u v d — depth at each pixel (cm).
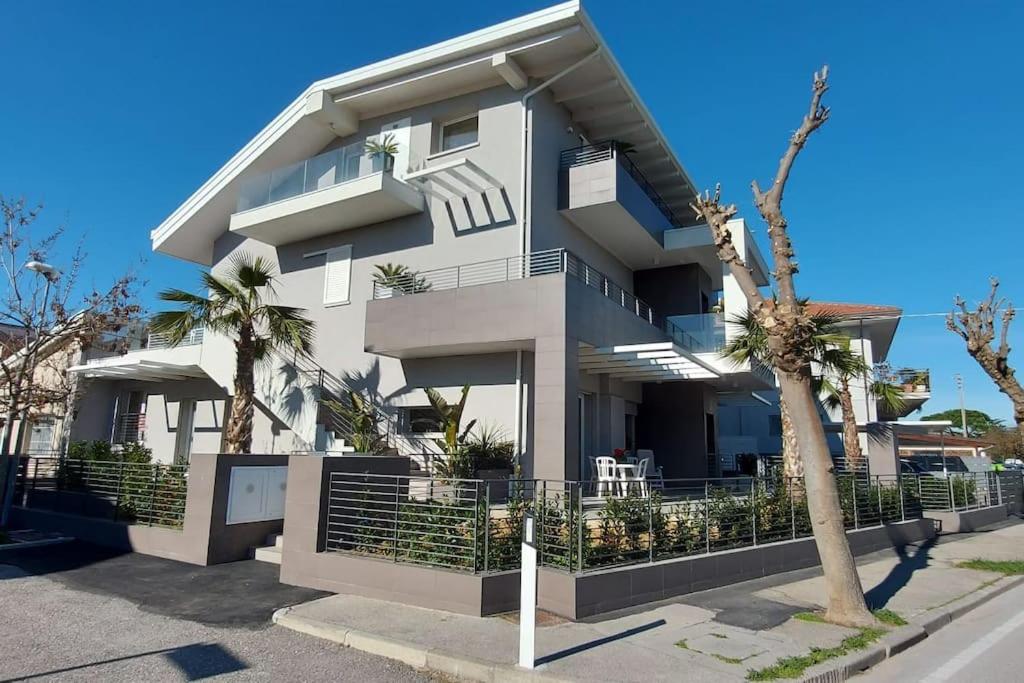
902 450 3916
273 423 1712
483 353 1437
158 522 1082
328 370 1669
